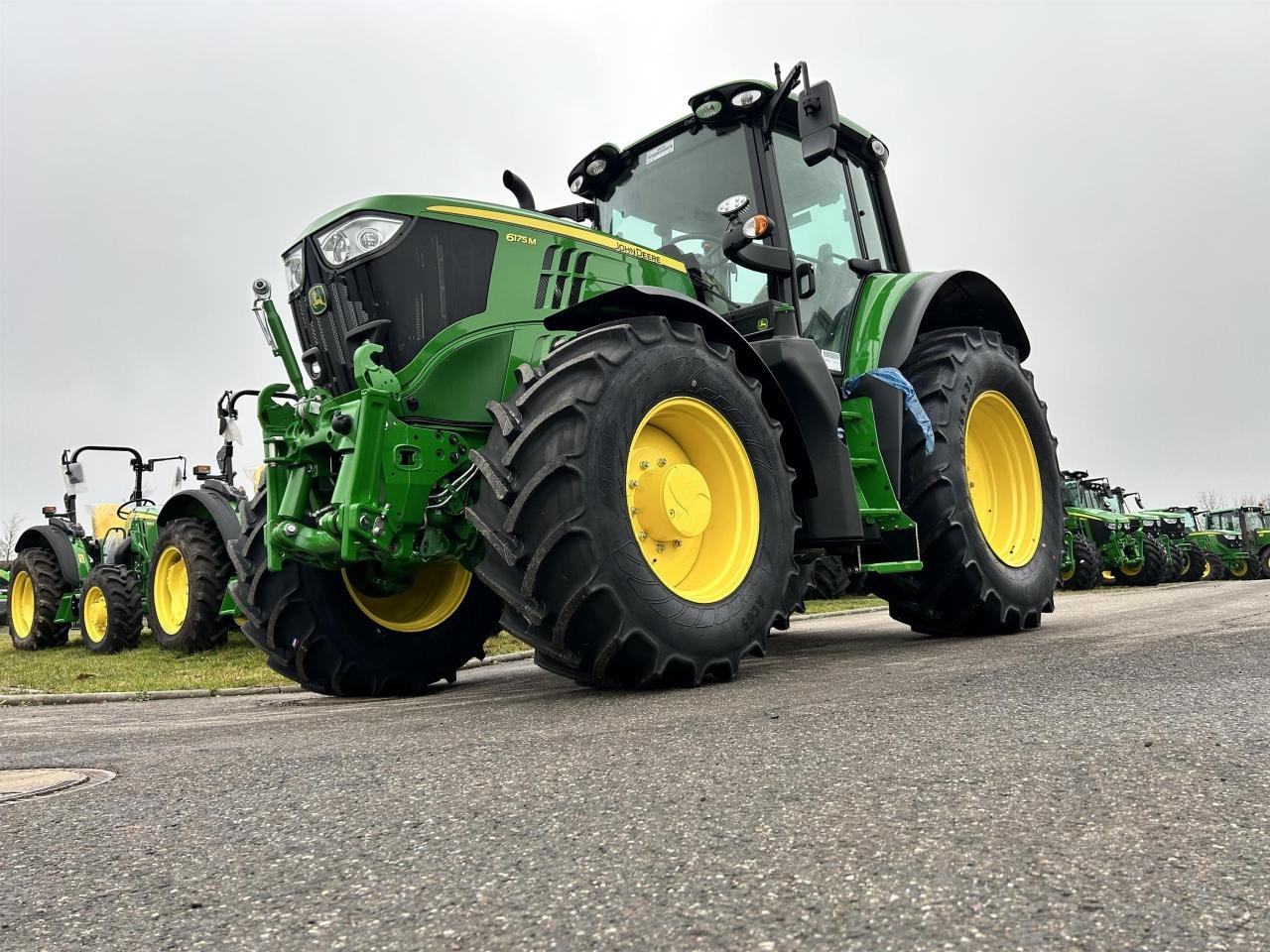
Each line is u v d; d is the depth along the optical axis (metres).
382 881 1.13
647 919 0.96
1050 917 0.91
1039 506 4.86
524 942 0.93
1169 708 1.93
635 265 3.77
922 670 2.88
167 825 1.48
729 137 4.27
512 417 2.76
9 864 1.31
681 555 3.09
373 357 3.27
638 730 2.04
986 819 1.22
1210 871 1.01
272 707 3.49
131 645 7.99
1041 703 2.06
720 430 3.15
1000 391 4.75
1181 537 19.14
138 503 9.35
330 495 3.27
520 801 1.47
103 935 1.01
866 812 1.28
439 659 3.96
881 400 4.12
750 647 3.02
